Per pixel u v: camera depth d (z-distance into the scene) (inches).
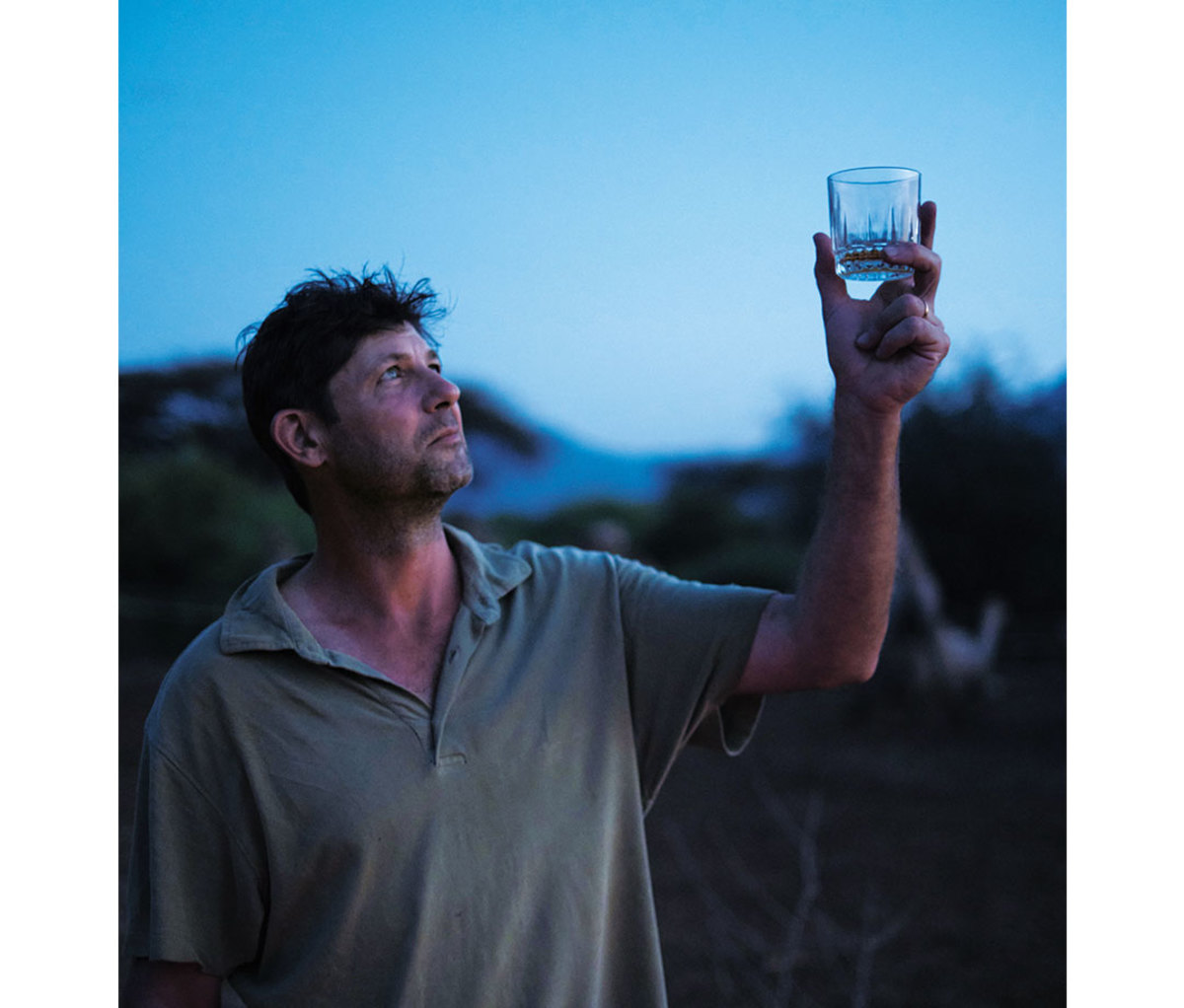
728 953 130.1
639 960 47.8
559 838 45.9
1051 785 195.5
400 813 44.8
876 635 47.2
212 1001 47.6
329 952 44.6
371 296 49.3
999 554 301.4
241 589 49.7
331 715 46.0
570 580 50.0
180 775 46.3
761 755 223.6
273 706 46.3
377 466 47.0
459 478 47.7
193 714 46.6
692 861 163.9
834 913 142.5
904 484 306.2
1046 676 265.6
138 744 214.4
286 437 48.3
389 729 45.8
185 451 326.6
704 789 202.8
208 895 46.6
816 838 172.6
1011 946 131.0
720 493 383.2
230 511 318.3
